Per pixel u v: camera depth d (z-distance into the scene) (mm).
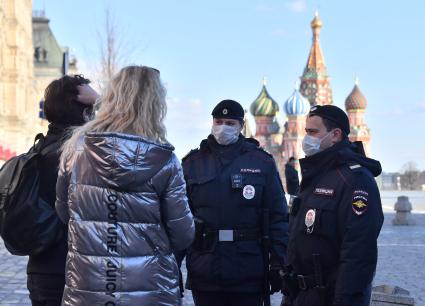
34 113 60688
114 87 3561
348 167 4137
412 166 114125
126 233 3416
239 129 5441
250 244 5273
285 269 4430
